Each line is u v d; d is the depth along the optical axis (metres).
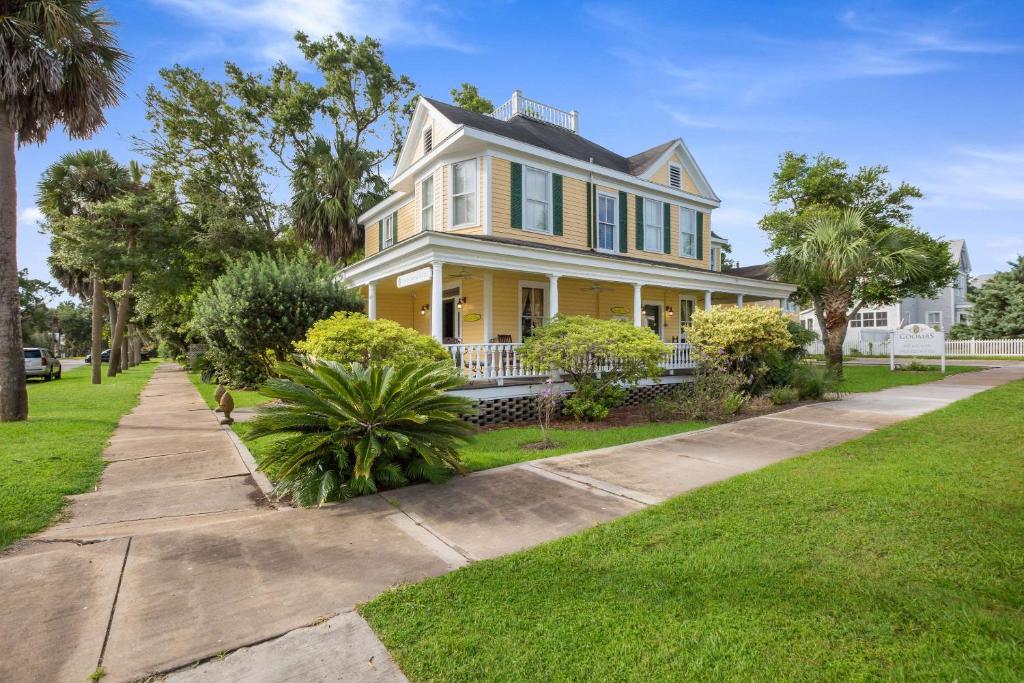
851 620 2.54
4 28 8.56
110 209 17.83
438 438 5.32
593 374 9.85
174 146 22.06
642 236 16.48
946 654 2.24
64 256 17.86
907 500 4.21
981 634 2.38
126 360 32.00
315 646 2.43
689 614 2.64
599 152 17.91
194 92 21.38
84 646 2.43
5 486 5.09
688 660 2.26
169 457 6.74
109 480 5.66
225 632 2.55
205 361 18.38
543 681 2.14
